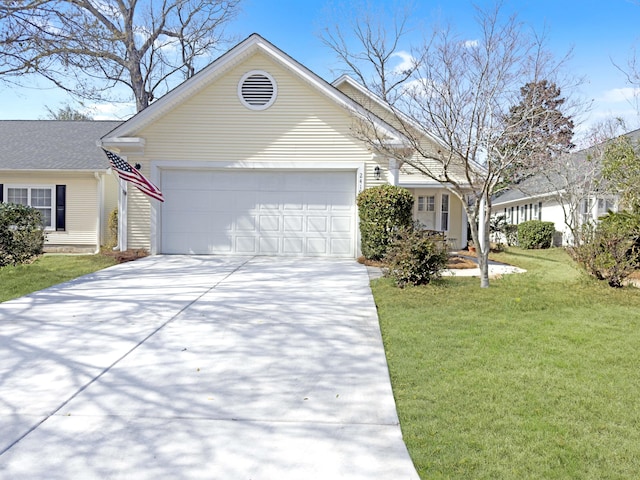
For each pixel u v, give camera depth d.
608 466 3.25
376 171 12.74
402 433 3.76
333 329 6.43
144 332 6.30
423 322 6.72
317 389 4.58
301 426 3.88
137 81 21.34
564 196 18.22
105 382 4.74
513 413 4.02
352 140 12.76
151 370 5.04
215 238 13.16
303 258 12.83
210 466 3.34
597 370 4.97
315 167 12.84
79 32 13.20
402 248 9.30
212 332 6.31
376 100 15.59
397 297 8.14
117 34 15.71
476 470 3.23
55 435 3.74
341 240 13.01
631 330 6.40
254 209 13.11
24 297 8.23
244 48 12.52
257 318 6.95
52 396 4.43
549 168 14.86
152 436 3.73
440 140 10.98
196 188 13.15
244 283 9.39
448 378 4.78
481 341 5.92
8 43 12.18
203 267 11.23
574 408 4.10
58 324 6.65
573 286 9.22
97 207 16.61
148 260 12.25
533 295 8.37
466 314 7.16
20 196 16.61
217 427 3.87
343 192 12.98
